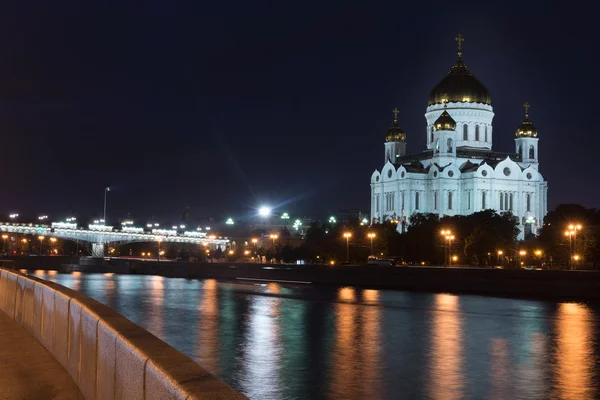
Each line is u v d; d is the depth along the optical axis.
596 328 77.06
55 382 19.38
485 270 123.44
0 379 19.73
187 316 89.06
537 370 52.81
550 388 46.69
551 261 175.12
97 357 16.03
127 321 15.42
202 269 189.00
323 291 132.12
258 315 90.25
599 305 101.31
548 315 89.38
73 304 19.97
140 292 130.50
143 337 13.32
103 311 17.05
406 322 82.19
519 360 57.09
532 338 69.56
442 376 50.34
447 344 65.44
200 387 9.79
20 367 21.47
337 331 74.44
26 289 30.31
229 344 64.88
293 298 116.00
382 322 82.69
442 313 92.00
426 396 44.22
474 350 62.03
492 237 195.88
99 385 15.67
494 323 81.69
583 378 49.75
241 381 48.25
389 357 58.09
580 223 177.88
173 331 74.06
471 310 95.88
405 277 137.75
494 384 47.81
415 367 53.66
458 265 196.00
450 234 196.88
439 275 131.38
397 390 45.69
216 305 104.19
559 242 179.62
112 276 194.25
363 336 70.75
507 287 119.25
